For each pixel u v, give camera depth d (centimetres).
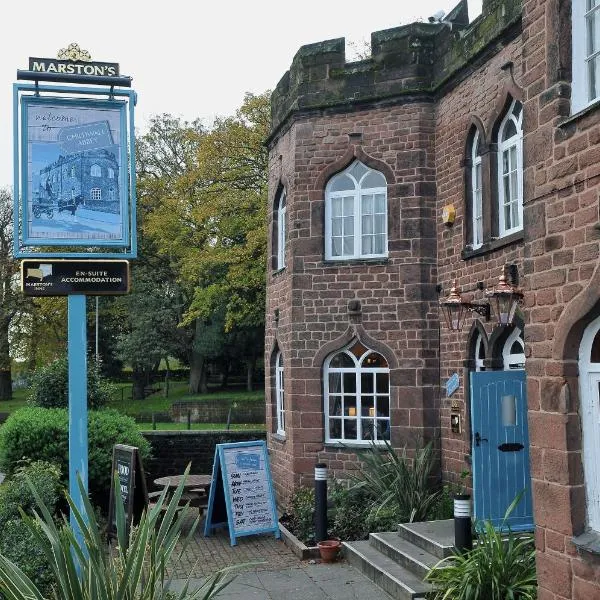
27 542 794
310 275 1438
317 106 1441
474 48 1198
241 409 3441
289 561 1120
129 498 1120
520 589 730
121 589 563
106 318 4238
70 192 974
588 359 636
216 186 2770
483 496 966
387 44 1400
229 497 1245
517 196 1105
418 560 945
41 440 1274
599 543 607
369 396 1398
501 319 1027
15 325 4231
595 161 605
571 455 638
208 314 2912
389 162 1390
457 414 1263
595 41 644
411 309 1355
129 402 4041
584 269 617
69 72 974
